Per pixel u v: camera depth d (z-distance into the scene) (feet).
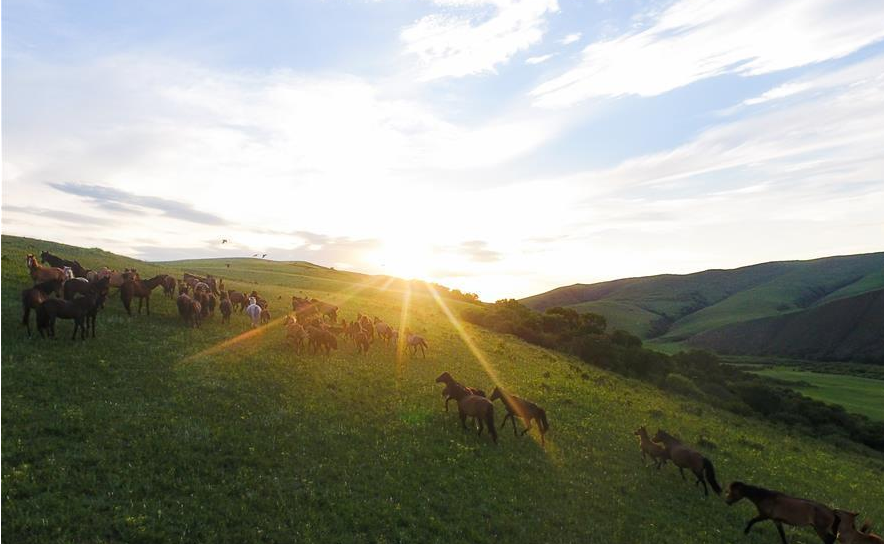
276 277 268.82
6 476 38.99
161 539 36.63
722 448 97.96
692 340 574.15
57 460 42.83
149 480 43.04
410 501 50.24
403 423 71.87
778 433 151.23
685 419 121.39
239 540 38.73
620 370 206.49
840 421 200.34
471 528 48.03
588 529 53.31
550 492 60.39
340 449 58.13
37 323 71.20
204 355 81.15
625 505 61.21
